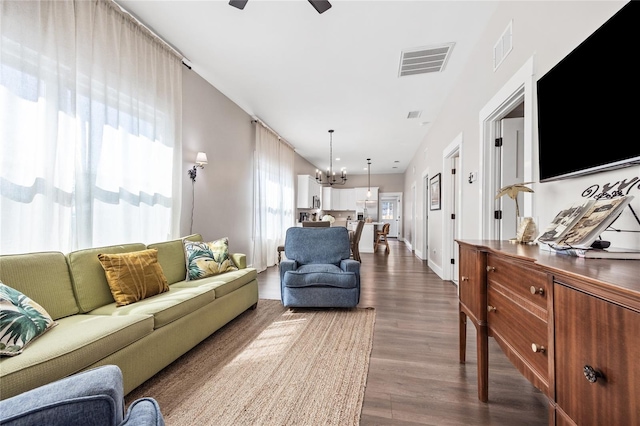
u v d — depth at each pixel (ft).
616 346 2.03
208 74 11.59
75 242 6.91
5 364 3.54
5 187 5.66
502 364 6.21
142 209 8.77
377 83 12.28
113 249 7.11
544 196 5.62
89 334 4.48
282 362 6.28
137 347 5.11
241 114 15.11
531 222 5.28
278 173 19.74
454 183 14.16
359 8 7.85
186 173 10.93
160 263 8.23
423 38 9.20
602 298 2.17
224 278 8.61
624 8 3.45
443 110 14.60
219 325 7.76
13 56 5.76
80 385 1.85
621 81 3.50
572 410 2.52
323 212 34.42
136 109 8.44
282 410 4.70
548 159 5.04
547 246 4.12
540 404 4.87
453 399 5.00
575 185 4.73
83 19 6.98
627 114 3.42
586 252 3.32
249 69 11.16
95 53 7.33
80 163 6.97
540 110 5.27
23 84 5.89
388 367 6.06
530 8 6.12
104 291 6.41
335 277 9.73
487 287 4.96
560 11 5.11
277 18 8.27
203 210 12.00
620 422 1.99
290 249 11.70
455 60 10.51
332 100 14.10
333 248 11.60
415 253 24.67
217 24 8.59
